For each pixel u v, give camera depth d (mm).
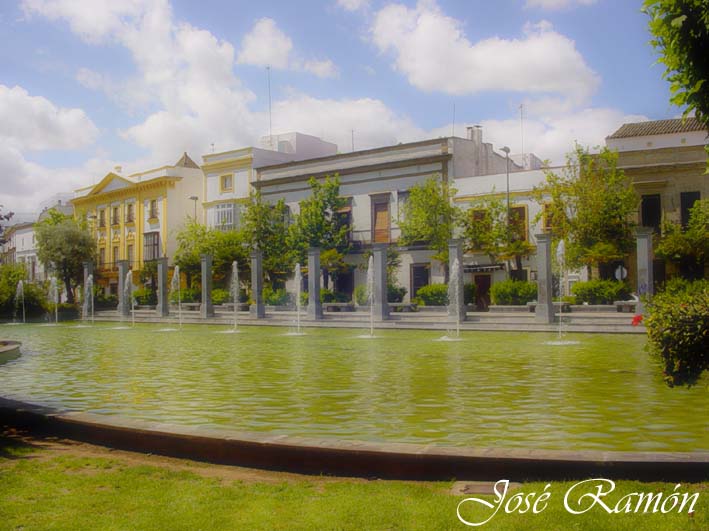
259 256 33344
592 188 31266
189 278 49250
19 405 7590
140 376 12234
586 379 10945
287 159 50156
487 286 36188
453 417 7742
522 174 35438
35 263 72125
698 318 7270
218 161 50344
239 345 19812
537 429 7023
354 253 41219
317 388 10312
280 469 5414
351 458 5207
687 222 32500
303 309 36188
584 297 28938
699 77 5719
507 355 15242
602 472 4754
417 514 4129
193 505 4422
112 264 61188
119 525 4062
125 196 59531
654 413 7863
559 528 3857
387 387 10328
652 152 33281
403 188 39750
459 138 38344
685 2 5594
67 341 22750
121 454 6043
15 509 4395
